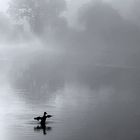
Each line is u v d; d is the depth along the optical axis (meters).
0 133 24.09
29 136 23.44
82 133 24.31
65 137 23.25
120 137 23.34
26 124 26.77
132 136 23.58
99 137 23.28
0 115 29.77
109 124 27.11
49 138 23.02
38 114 30.28
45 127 25.92
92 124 26.94
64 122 27.62
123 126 26.42
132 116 29.92
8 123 27.03
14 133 24.20
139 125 26.77
